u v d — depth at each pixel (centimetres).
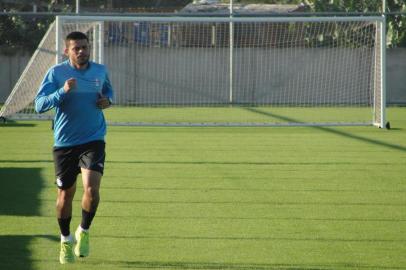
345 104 7025
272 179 3275
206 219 2491
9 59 7256
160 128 5378
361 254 2066
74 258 1970
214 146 4400
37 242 2167
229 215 2553
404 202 2791
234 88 7175
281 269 1919
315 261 1994
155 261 1986
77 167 1981
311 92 7200
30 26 7725
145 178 3281
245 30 7500
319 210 2642
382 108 5325
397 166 3653
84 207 1927
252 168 3578
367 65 7188
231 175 3372
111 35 7138
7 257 2008
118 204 2723
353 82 7212
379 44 5397
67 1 8338
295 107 7112
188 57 7162
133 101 7188
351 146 4403
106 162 3728
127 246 2141
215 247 2134
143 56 7150
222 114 6400
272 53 7156
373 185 3142
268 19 5056
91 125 1962
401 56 7250
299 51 7206
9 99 5447
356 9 7756
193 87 7175
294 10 7988
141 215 2547
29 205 2677
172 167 3591
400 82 7269
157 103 6888
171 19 5072
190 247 2133
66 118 1955
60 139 1962
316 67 7200
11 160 3747
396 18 7619
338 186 3112
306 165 3678
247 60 7169
